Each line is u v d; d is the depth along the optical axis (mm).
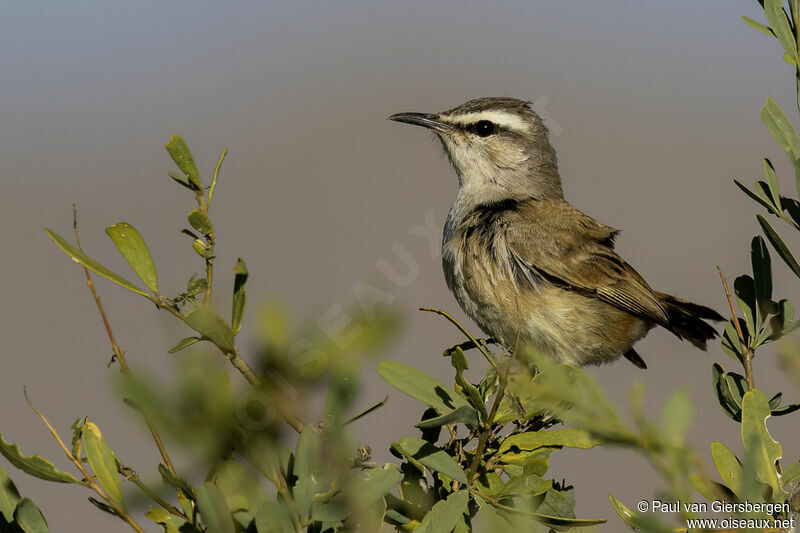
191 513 7219
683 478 5105
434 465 8453
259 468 6031
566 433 10102
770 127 9617
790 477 8109
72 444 7312
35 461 6973
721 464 8125
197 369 5129
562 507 9109
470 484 8703
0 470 7500
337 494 6352
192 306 7281
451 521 8156
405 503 9414
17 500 7465
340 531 6805
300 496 5996
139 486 7258
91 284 7340
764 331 11086
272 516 5977
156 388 5062
